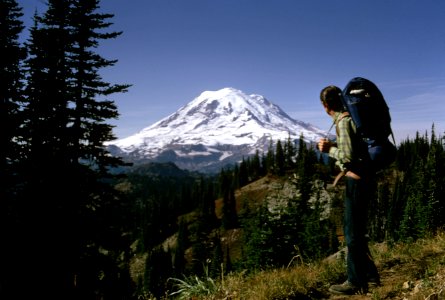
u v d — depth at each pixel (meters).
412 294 3.99
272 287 4.84
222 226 107.19
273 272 5.86
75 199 20.58
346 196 4.00
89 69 21.41
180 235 94.06
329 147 4.02
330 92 3.96
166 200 138.75
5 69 20.83
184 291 5.51
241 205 127.06
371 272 4.21
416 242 6.75
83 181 20.56
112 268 20.64
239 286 5.23
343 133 3.79
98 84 21.19
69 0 21.86
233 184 158.25
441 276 4.30
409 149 131.75
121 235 21.67
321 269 5.47
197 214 131.50
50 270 19.27
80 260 20.22
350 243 4.11
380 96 3.83
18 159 19.92
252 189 136.00
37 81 20.62
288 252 21.22
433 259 5.27
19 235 19.02
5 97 20.11
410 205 23.66
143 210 134.75
